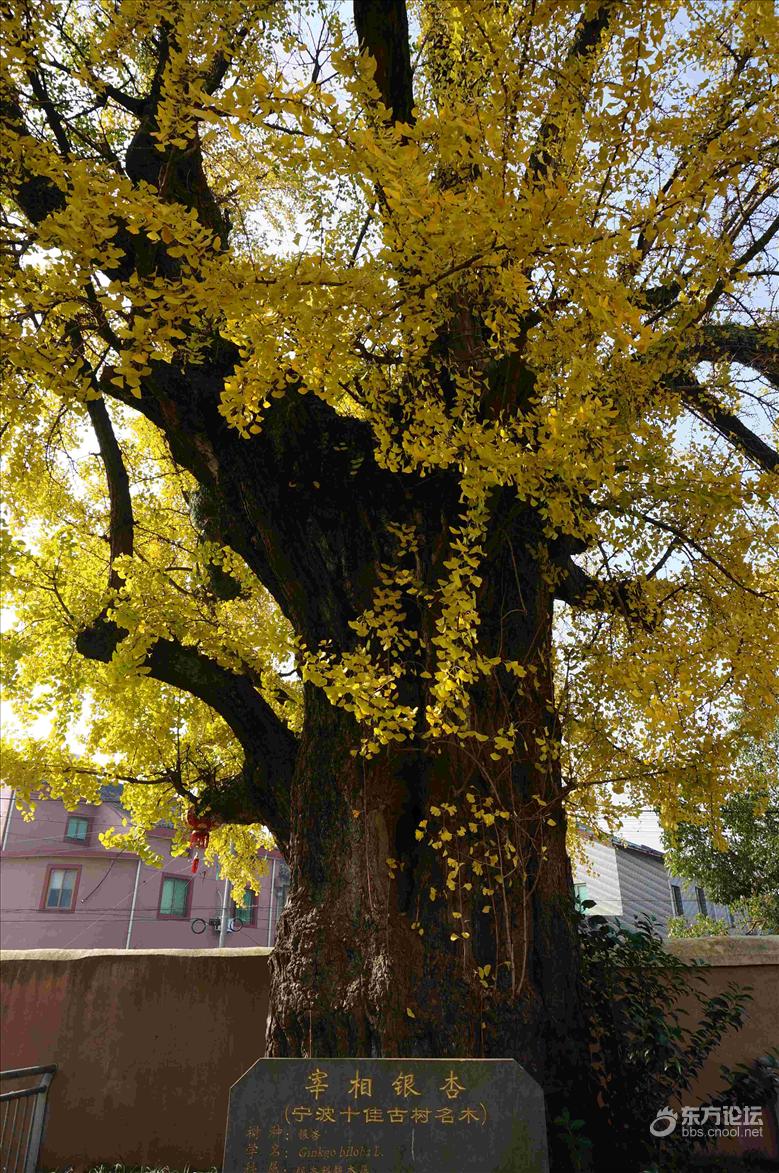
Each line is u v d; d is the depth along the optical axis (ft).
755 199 12.59
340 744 12.57
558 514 10.30
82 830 59.88
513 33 9.86
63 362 11.32
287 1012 11.16
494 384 11.80
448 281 10.05
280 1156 7.51
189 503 20.21
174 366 13.42
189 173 14.64
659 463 11.23
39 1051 18.01
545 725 12.96
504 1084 7.79
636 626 14.51
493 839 11.49
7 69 10.32
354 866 11.73
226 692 15.38
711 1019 14.12
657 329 13.28
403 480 13.47
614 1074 12.14
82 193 8.46
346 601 13.30
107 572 20.30
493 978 10.92
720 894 34.06
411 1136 7.59
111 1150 17.01
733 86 10.61
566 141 9.62
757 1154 14.55
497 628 12.91
